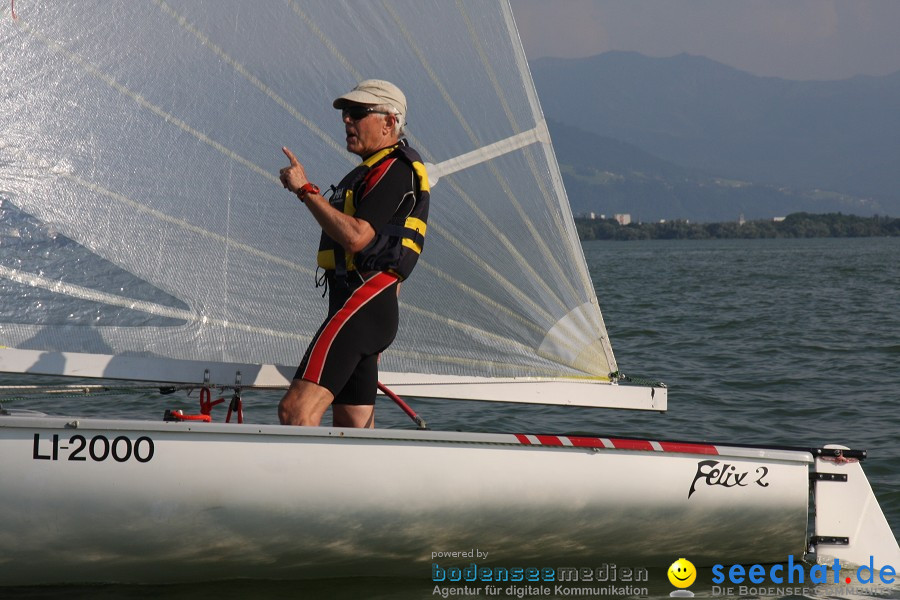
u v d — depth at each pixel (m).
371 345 6.31
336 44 7.18
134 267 6.79
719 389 16.84
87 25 6.68
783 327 27.83
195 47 6.91
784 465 7.18
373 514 6.36
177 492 5.96
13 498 5.74
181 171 6.91
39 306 6.55
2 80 6.47
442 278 7.41
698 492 7.01
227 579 6.58
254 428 6.05
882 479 10.65
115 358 6.70
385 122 6.32
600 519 6.87
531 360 7.67
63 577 6.23
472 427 12.69
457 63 7.36
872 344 23.69
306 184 5.85
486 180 7.45
